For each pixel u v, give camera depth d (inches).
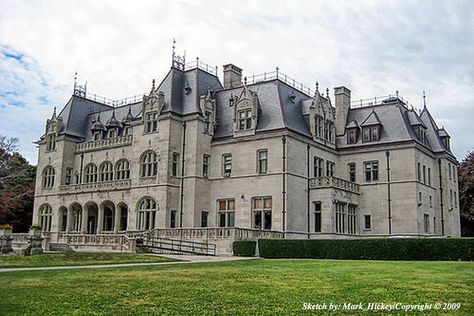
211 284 762.8
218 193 2121.1
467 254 1311.5
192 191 2070.6
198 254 1700.3
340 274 903.7
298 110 2187.5
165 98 2186.3
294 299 622.8
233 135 2117.4
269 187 1990.7
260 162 2049.7
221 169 2133.4
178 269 1030.4
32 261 1318.9
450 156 2433.6
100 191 2292.1
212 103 2204.7
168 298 631.8
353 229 2160.4
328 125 2282.2
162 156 2087.8
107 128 2529.5
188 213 2064.5
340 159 2309.3
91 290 695.1
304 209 2037.4
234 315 531.2
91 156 2493.8
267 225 1987.0
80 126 2657.5
